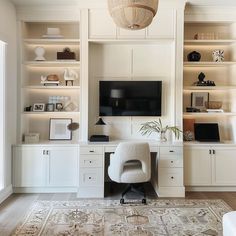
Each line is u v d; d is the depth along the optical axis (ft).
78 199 12.39
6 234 8.87
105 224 9.62
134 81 14.11
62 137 14.73
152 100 14.12
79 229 9.23
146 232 9.01
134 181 11.50
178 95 13.39
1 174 12.21
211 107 14.39
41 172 13.26
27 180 13.23
